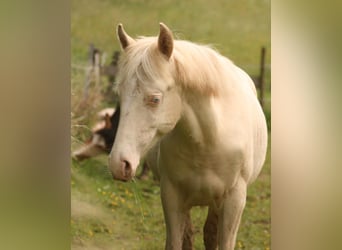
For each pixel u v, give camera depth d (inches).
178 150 225.9
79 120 462.3
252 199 424.2
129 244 366.9
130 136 195.8
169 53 202.5
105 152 440.1
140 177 436.5
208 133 220.8
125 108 198.4
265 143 272.4
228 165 229.5
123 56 205.8
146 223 389.1
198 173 229.8
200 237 373.1
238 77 251.6
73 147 438.0
